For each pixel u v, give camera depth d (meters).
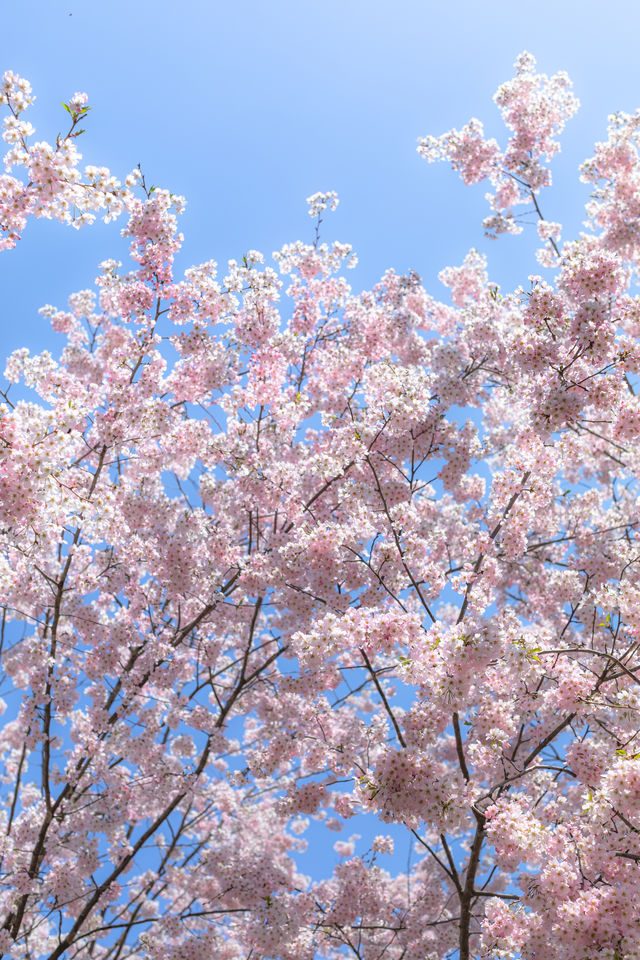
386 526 6.51
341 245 9.48
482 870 9.48
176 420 7.73
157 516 7.97
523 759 7.20
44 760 7.64
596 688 5.73
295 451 8.23
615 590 6.31
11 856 7.89
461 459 7.71
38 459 4.59
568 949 4.68
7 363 7.32
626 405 6.04
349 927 8.13
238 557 7.77
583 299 6.25
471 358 8.52
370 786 5.37
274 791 11.30
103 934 9.09
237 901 8.59
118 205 4.71
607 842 4.93
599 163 9.61
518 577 9.02
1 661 9.72
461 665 4.88
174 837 8.93
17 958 8.64
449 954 8.43
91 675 8.02
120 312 7.32
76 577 7.66
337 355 8.79
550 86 10.50
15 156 4.39
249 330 7.75
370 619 5.25
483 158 10.75
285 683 7.40
